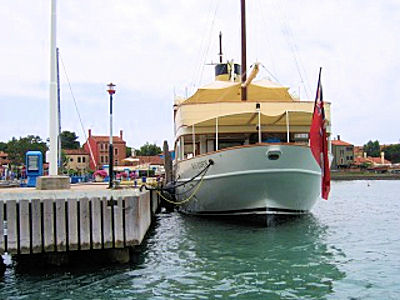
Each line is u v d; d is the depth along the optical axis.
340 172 127.38
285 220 18.56
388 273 10.53
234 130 19.89
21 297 8.89
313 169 17.67
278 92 22.69
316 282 9.78
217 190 18.28
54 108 13.38
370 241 15.02
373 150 176.25
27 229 10.24
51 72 13.38
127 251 11.27
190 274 10.53
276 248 13.55
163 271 10.81
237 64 28.23
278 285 9.56
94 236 10.54
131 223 10.72
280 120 19.06
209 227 18.28
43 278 10.22
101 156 99.62
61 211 10.44
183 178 22.06
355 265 11.35
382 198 42.25
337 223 20.28
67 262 11.19
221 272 10.70
